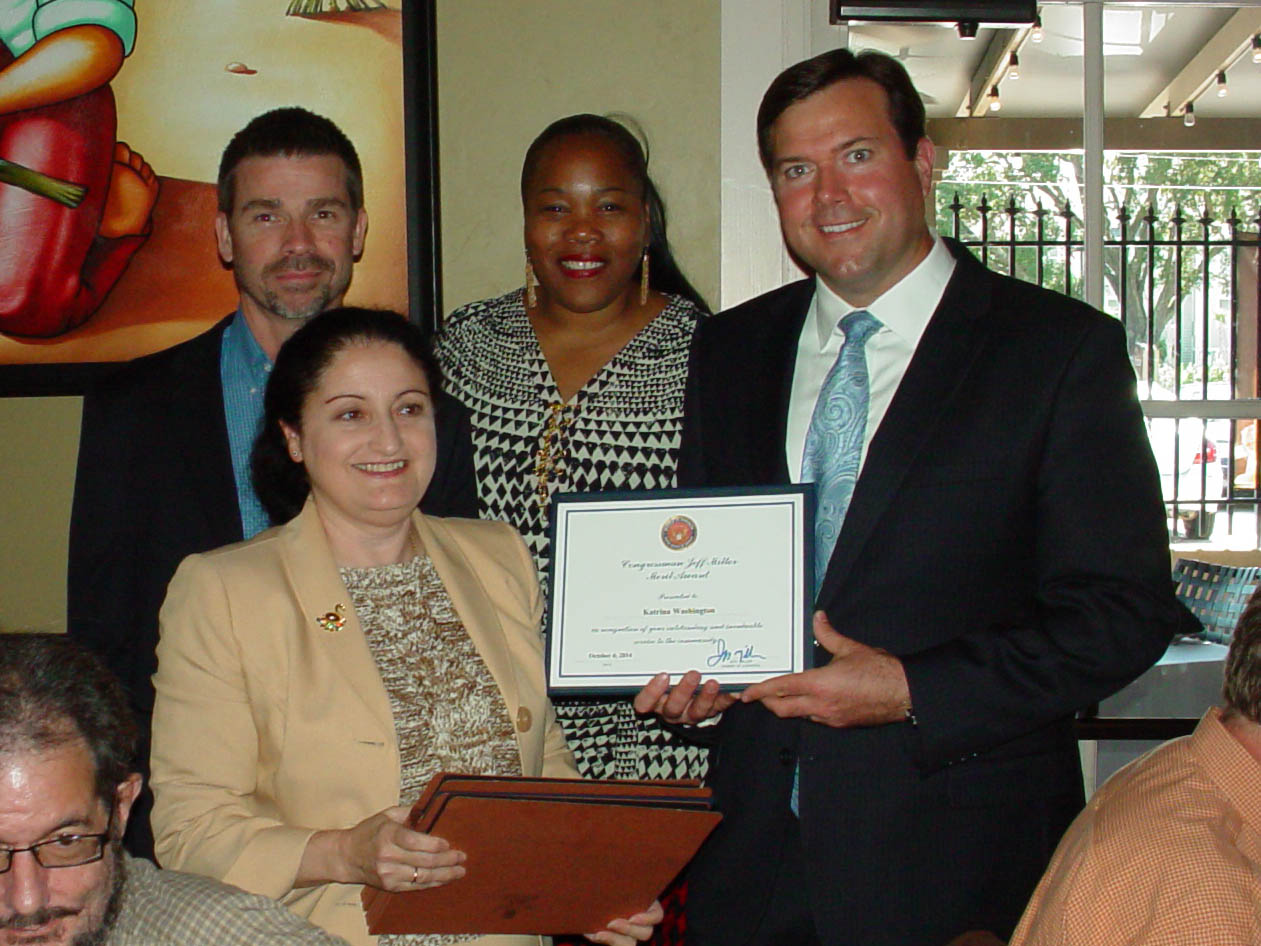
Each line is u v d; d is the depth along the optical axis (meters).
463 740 1.66
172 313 2.60
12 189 2.58
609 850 1.49
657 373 2.27
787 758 1.82
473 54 2.58
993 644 1.70
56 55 2.57
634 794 1.43
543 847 1.46
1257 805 1.24
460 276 2.61
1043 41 2.60
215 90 2.57
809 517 1.76
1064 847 1.34
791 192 1.87
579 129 2.31
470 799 1.37
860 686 1.66
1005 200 2.62
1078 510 1.71
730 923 1.88
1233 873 1.18
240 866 1.51
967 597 1.76
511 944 1.67
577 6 2.56
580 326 2.34
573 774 1.82
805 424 1.94
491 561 1.82
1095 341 1.76
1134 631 1.66
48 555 2.63
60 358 2.60
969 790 1.75
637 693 1.74
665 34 2.56
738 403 2.01
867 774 1.77
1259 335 2.61
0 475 2.62
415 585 1.71
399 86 2.54
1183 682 2.60
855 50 2.61
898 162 1.82
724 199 2.57
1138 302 2.61
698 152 2.57
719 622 1.74
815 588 1.82
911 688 1.67
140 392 2.15
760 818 1.85
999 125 2.61
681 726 2.00
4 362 2.60
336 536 1.72
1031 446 1.75
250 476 1.90
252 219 2.16
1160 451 2.62
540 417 2.26
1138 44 2.60
